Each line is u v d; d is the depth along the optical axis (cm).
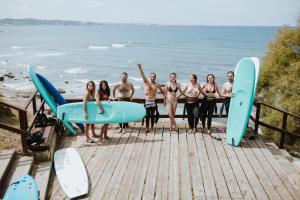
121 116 797
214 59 8025
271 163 682
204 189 576
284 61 1784
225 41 14150
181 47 11338
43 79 859
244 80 783
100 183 591
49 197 552
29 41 14212
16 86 4122
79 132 865
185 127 902
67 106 796
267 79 1827
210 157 708
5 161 598
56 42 13575
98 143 782
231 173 636
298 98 1662
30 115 1666
